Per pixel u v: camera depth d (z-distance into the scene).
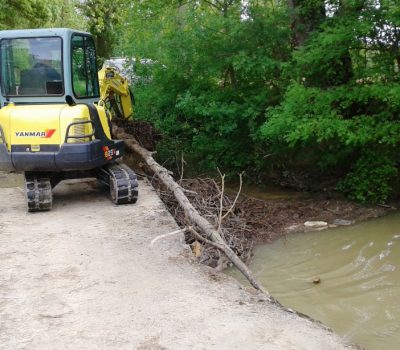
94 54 8.52
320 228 8.66
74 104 7.65
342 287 6.45
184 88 11.47
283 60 10.44
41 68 7.66
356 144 9.09
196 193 8.62
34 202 7.61
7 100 7.76
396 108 8.86
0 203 8.41
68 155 7.35
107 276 5.30
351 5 8.92
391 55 9.05
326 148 10.48
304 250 7.75
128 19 12.20
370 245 7.80
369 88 8.77
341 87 9.12
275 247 7.94
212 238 6.45
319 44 9.16
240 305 4.70
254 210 9.38
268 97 10.41
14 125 7.38
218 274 5.44
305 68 9.76
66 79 7.61
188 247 6.22
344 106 8.99
